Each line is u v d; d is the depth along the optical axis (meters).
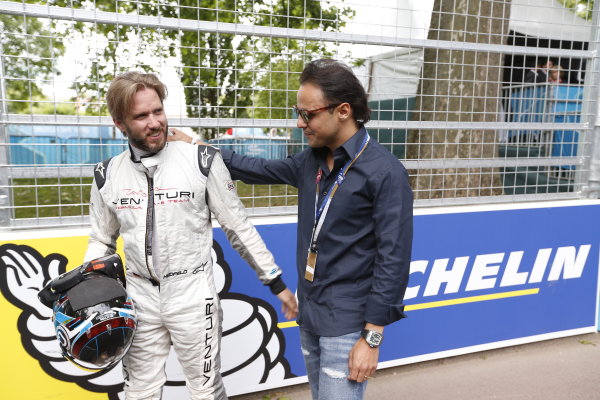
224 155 1.86
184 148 1.60
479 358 3.06
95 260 1.53
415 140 3.38
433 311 2.86
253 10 2.49
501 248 2.97
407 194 1.50
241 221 1.70
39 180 2.37
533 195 3.15
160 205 1.53
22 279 2.04
